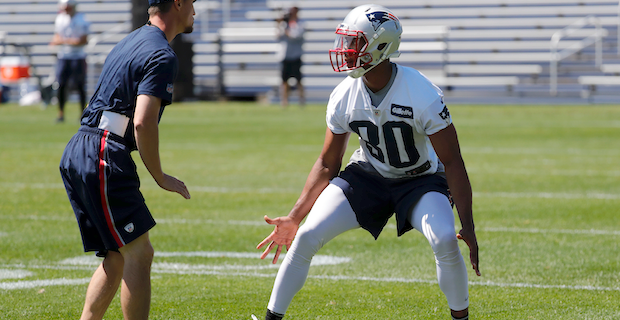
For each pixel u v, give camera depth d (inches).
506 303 633.0
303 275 526.0
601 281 701.9
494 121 2456.9
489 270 746.8
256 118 2605.8
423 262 782.5
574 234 905.5
